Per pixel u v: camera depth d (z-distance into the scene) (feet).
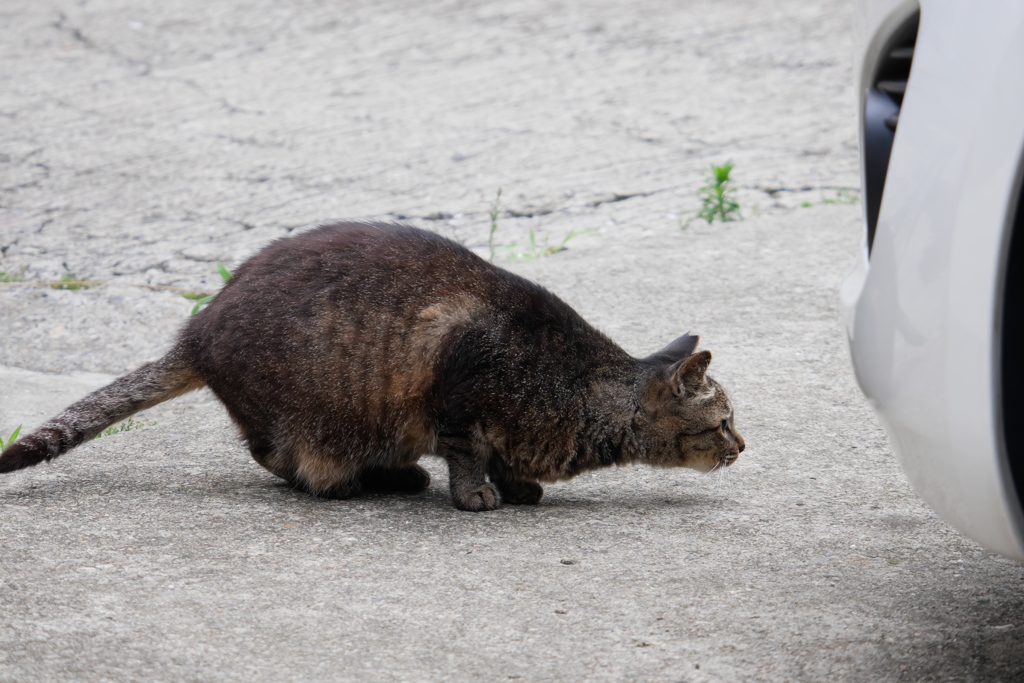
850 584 16.33
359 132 53.88
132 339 31.81
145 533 18.38
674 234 39.52
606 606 15.81
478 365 19.29
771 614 15.43
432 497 21.15
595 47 67.15
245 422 20.33
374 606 15.84
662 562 17.30
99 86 62.75
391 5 78.69
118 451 23.12
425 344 19.24
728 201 41.16
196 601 15.88
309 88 61.46
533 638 14.93
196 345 20.51
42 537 18.15
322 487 20.45
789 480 21.01
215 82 63.05
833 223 39.47
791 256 36.09
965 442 11.76
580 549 17.93
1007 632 14.76
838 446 22.71
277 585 16.46
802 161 47.80
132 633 14.93
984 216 11.43
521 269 36.01
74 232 42.06
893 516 19.02
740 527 18.71
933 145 12.16
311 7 79.05
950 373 11.82
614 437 20.40
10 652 14.40
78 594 16.03
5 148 52.60
